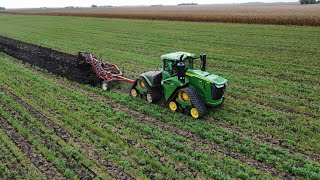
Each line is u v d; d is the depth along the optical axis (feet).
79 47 88.84
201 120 36.52
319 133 33.09
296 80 52.26
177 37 103.50
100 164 28.07
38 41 103.81
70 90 48.55
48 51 81.35
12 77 56.24
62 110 39.70
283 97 44.24
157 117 37.52
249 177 25.57
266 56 70.59
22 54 77.66
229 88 48.39
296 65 61.52
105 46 89.71
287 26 122.62
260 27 122.93
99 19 204.13
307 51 74.43
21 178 26.35
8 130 34.81
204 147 30.58
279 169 26.91
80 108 40.60
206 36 103.71
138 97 44.27
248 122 35.88
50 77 56.54
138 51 80.33
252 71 58.29
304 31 106.32
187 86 37.68
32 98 44.93
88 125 35.37
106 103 42.96
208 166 27.35
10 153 29.91
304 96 44.21
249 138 32.04
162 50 80.84
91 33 121.90
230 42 90.53
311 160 28.22
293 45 82.33
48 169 27.48
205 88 36.32
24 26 164.14
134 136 32.58
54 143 31.68
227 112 39.11
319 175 25.59
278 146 30.83
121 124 35.96
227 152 29.73
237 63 65.00
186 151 29.78
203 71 38.58
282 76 54.65
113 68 51.93
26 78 54.85
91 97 45.47
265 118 36.86
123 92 47.55
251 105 41.57
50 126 35.58
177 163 28.07
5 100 43.80
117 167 27.63
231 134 32.68
